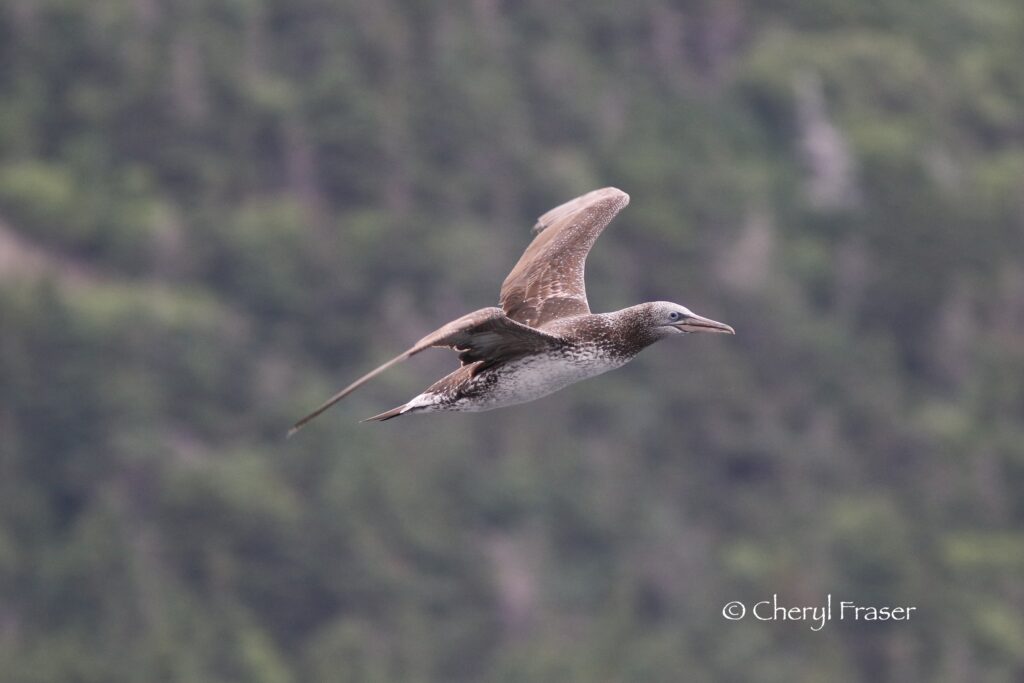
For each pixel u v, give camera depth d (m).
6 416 59.34
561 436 62.84
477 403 12.45
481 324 11.24
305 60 79.44
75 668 48.38
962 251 79.00
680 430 65.69
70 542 54.28
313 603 55.09
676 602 56.22
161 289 70.38
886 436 69.56
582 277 13.88
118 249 72.56
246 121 77.00
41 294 62.94
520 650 52.72
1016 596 58.31
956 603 54.84
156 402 62.50
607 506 60.91
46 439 59.56
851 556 55.88
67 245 72.88
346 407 64.38
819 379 72.25
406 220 73.00
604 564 59.53
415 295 71.06
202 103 77.62
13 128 76.88
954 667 51.34
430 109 77.75
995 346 76.12
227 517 55.44
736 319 73.19
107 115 77.44
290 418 63.00
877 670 51.12
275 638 53.88
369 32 79.00
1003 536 64.38
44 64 79.00
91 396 60.75
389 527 57.06
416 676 52.69
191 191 75.81
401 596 55.25
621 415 64.38
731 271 75.25
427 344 10.48
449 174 76.50
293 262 71.12
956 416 71.69
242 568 54.91
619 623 51.66
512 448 61.41
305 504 57.38
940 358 75.94
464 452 61.19
